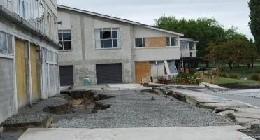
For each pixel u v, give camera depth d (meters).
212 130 13.05
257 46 69.94
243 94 32.28
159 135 12.38
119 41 49.25
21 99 19.67
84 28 48.97
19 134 13.20
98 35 49.12
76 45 48.97
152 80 49.38
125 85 43.62
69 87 43.69
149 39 49.62
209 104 20.84
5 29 15.70
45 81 27.42
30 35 21.88
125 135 12.48
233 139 11.49
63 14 48.81
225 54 77.12
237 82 50.44
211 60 81.81
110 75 49.28
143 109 19.50
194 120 15.42
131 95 28.52
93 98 30.08
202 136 12.06
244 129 13.19
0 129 13.50
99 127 14.19
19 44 19.56
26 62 21.12
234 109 18.03
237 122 14.67
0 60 14.77
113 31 49.25
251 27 70.00
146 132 12.94
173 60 50.97
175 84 44.69
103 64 49.25
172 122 15.04
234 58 76.62
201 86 42.47
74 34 48.91
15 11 18.31
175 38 50.19
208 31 98.06
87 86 43.94
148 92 32.53
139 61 49.62
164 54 49.88
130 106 20.92
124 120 15.78
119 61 49.19
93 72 49.00
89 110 23.11
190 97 25.66
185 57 72.38
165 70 49.81
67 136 12.44
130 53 49.22
